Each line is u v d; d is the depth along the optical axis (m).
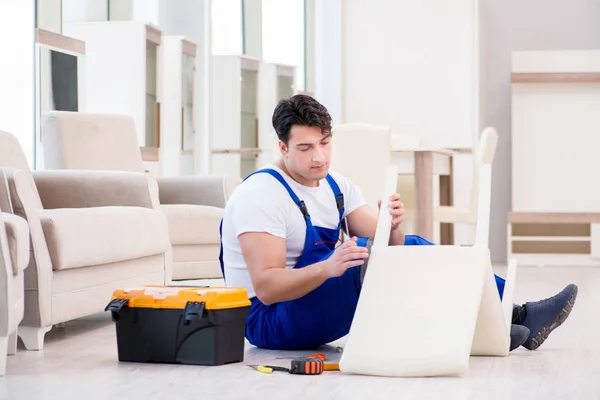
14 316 3.16
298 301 3.32
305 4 10.04
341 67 9.91
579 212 8.88
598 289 6.34
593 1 9.60
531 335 3.44
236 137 9.70
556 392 2.71
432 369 2.93
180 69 8.78
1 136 4.57
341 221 3.44
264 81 9.99
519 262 8.96
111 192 4.95
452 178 8.97
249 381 2.91
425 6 9.72
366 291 3.10
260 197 3.22
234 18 9.77
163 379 2.96
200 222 6.15
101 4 8.59
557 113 8.94
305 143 3.18
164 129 8.78
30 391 2.80
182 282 6.49
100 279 4.12
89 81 8.23
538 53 8.91
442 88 9.68
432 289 3.05
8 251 3.12
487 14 9.73
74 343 3.86
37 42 6.54
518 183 8.99
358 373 3.01
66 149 5.62
